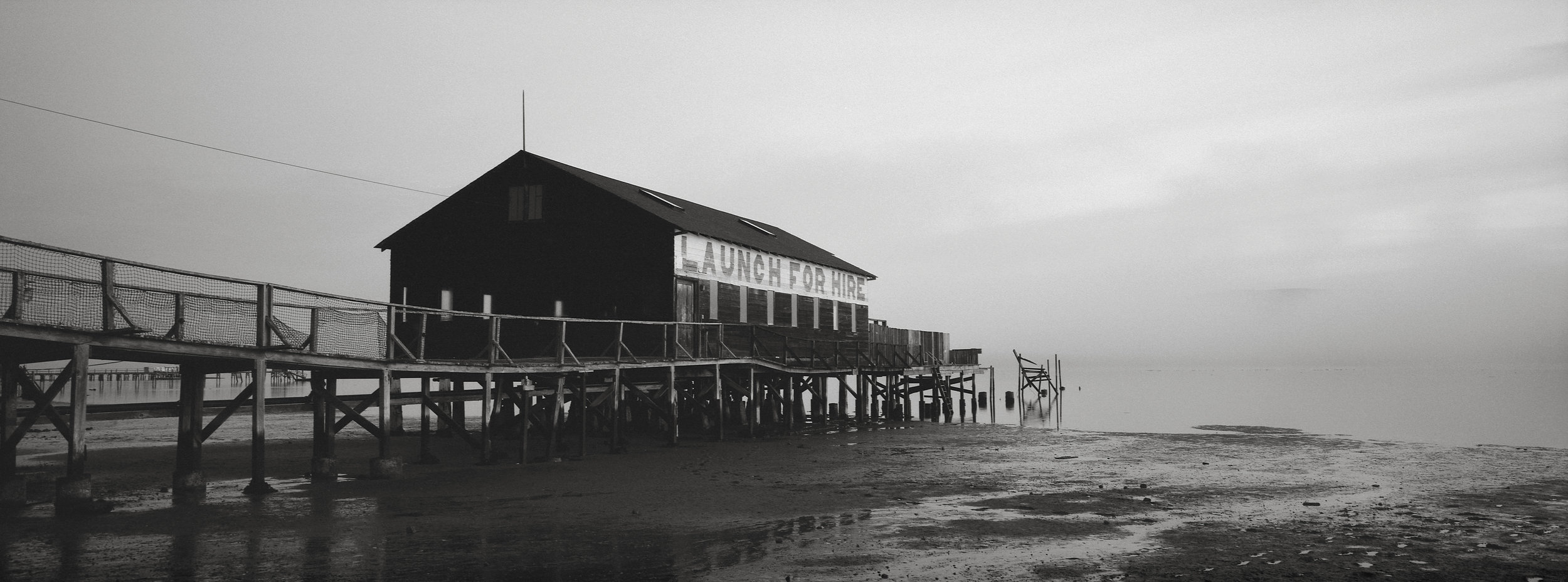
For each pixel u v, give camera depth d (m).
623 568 12.37
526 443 23.06
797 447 28.52
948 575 12.16
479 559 12.81
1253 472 22.84
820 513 16.56
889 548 13.75
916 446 29.41
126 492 18.42
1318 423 41.97
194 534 14.16
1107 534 14.82
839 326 43.53
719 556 13.09
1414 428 37.78
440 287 32.25
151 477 20.91
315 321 18.38
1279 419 44.97
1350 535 14.82
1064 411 54.62
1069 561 12.97
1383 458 25.92
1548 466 24.06
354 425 37.72
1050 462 25.00
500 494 18.25
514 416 30.38
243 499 17.38
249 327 17.28
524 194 31.75
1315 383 109.06
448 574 11.98
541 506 16.95
